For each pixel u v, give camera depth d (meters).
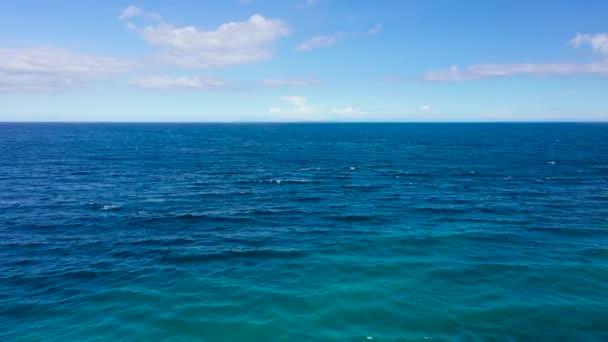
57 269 16.31
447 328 11.69
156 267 16.55
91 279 15.29
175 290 14.23
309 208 27.95
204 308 12.84
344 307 12.92
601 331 11.58
